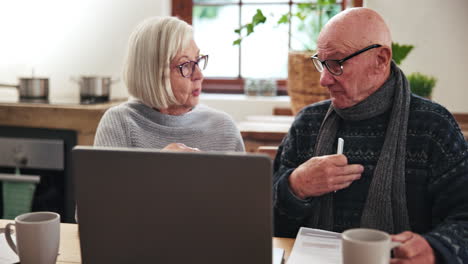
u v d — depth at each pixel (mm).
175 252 914
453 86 2676
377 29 1349
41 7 3043
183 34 1573
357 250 854
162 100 1601
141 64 1577
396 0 2668
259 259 887
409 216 1369
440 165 1324
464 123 2463
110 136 1634
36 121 2596
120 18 2980
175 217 896
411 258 1020
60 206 2637
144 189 896
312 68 2322
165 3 3018
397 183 1356
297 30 3027
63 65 3070
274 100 2893
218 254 900
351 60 1345
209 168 868
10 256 1117
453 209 1280
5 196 2688
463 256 1085
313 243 1185
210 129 1747
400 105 1390
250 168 855
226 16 3107
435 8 2643
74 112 2549
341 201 1425
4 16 3070
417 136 1371
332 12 2641
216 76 3170
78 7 3010
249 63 3129
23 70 3104
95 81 2752
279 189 1353
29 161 2625
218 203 876
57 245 1041
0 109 2621
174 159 876
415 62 2693
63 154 2586
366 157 1417
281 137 2146
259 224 873
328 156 1298
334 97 1416
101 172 905
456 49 2650
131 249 929
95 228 931
